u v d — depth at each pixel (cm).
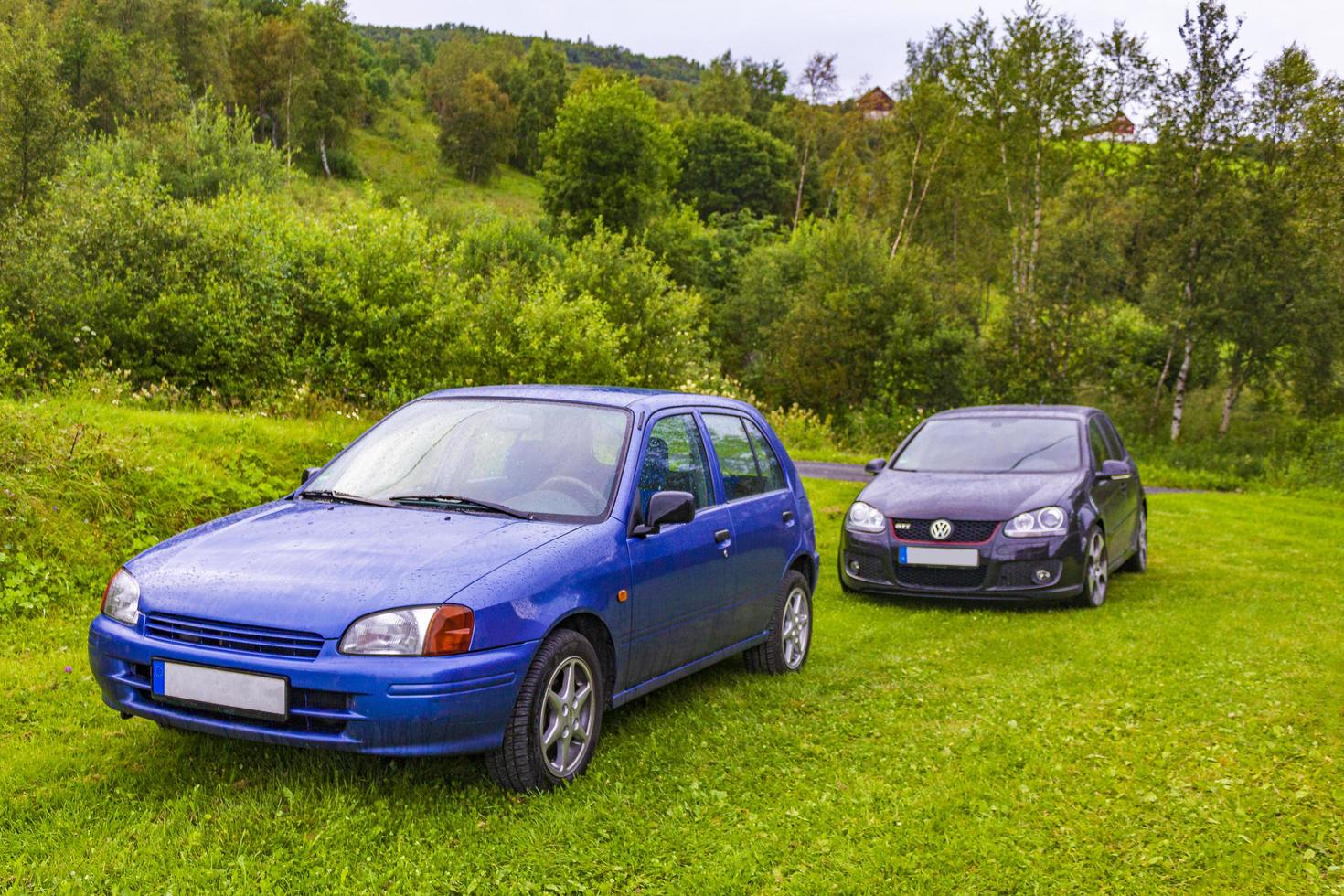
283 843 369
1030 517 887
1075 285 4525
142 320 1416
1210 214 3653
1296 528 1666
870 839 397
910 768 481
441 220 6006
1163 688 628
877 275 4256
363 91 11150
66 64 6481
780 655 647
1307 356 3672
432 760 453
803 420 2980
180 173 4503
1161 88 3775
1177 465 3394
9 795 406
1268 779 470
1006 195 4428
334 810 391
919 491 941
